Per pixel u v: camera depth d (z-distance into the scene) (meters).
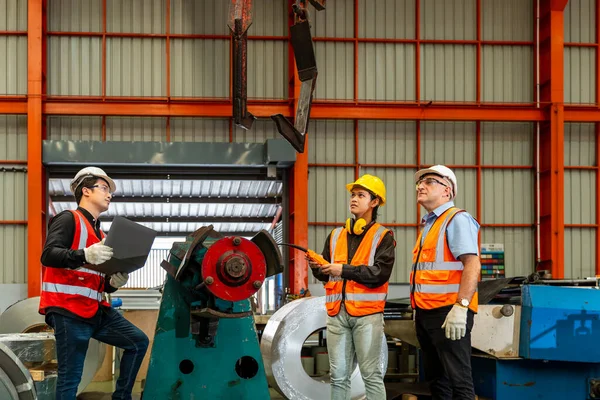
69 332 4.05
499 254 14.19
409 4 14.32
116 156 12.83
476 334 5.84
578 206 14.40
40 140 12.77
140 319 8.69
